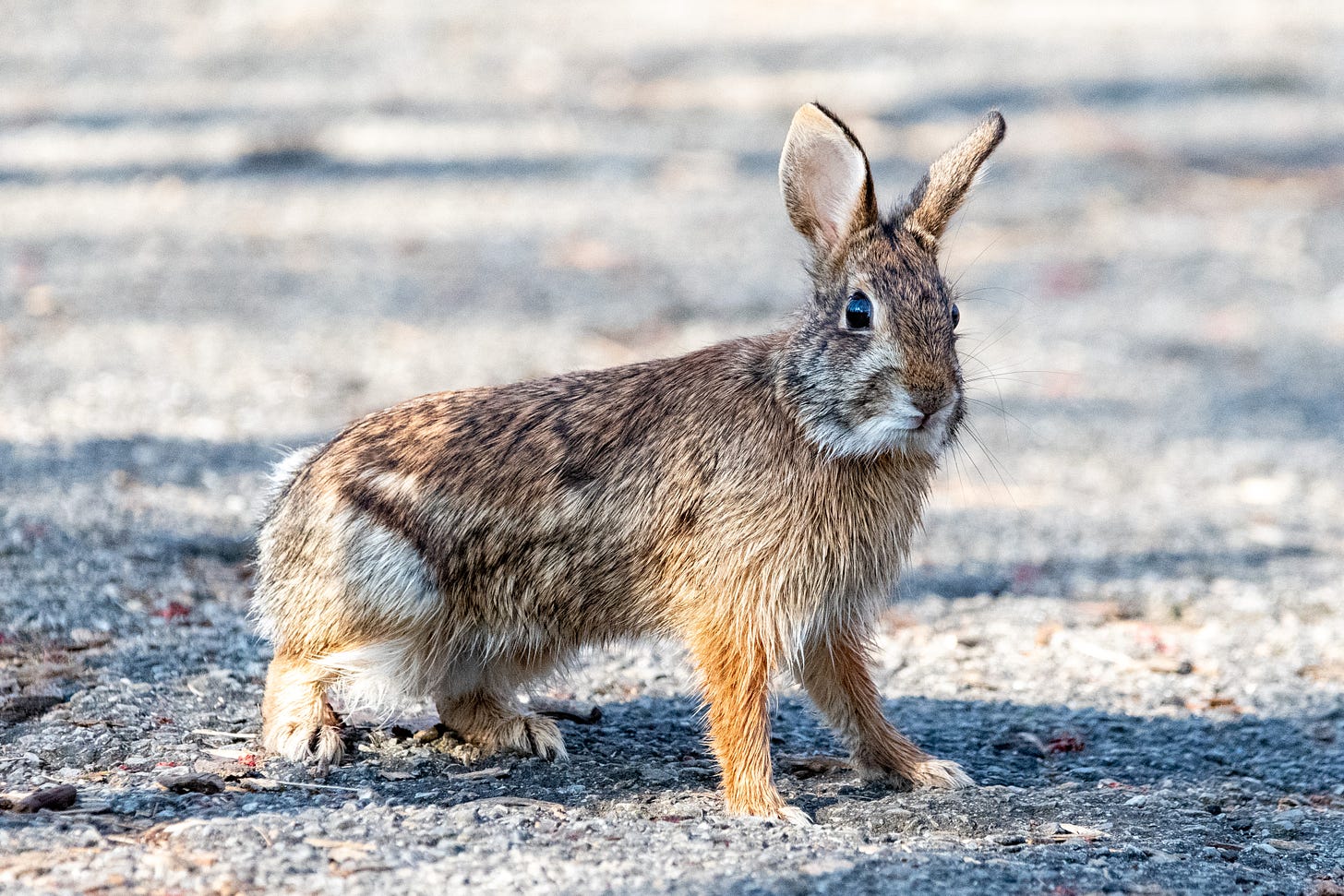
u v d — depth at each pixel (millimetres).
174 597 10469
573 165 26422
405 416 8547
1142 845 7508
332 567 8227
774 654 8102
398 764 8391
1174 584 12523
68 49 34156
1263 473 15539
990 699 10156
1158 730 9695
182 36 35750
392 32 36562
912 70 33375
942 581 12484
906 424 7730
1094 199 25625
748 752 7969
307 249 21406
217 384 15844
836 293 8070
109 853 6648
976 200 25516
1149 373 18578
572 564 8258
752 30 37688
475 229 22781
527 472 8227
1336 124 29828
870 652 8844
